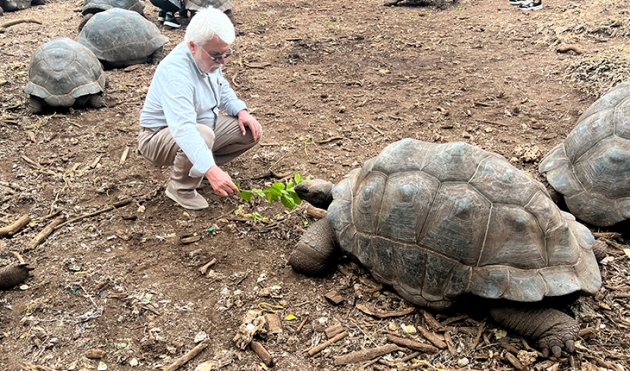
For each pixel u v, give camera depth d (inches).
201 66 124.5
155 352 99.4
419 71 239.5
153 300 110.9
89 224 135.4
